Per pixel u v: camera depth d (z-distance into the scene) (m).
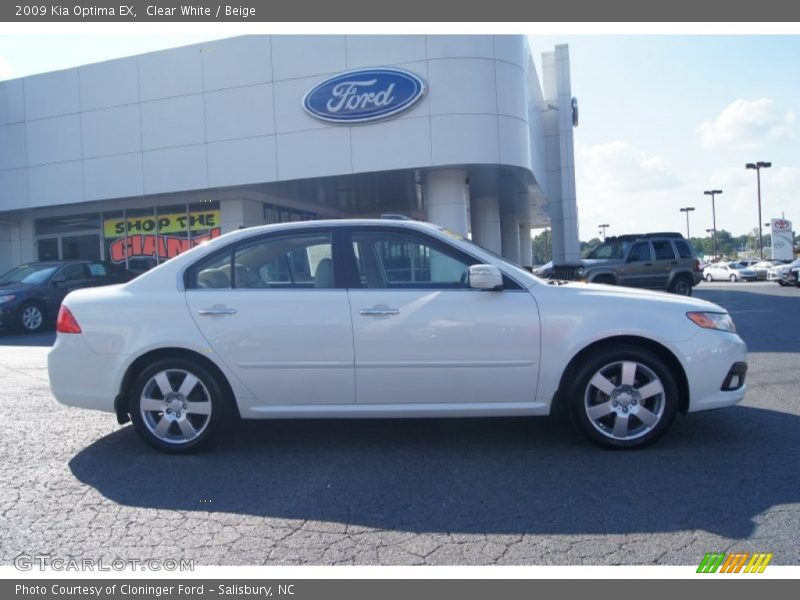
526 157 16.09
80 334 4.96
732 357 4.82
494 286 4.72
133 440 5.39
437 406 4.81
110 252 20.31
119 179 17.72
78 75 17.92
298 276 4.98
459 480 4.37
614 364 4.76
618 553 3.33
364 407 4.84
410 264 4.96
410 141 15.34
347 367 4.78
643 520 3.69
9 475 4.60
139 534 3.67
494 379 4.76
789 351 9.20
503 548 3.41
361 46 15.51
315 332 4.79
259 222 19.62
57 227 20.95
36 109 18.44
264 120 16.31
